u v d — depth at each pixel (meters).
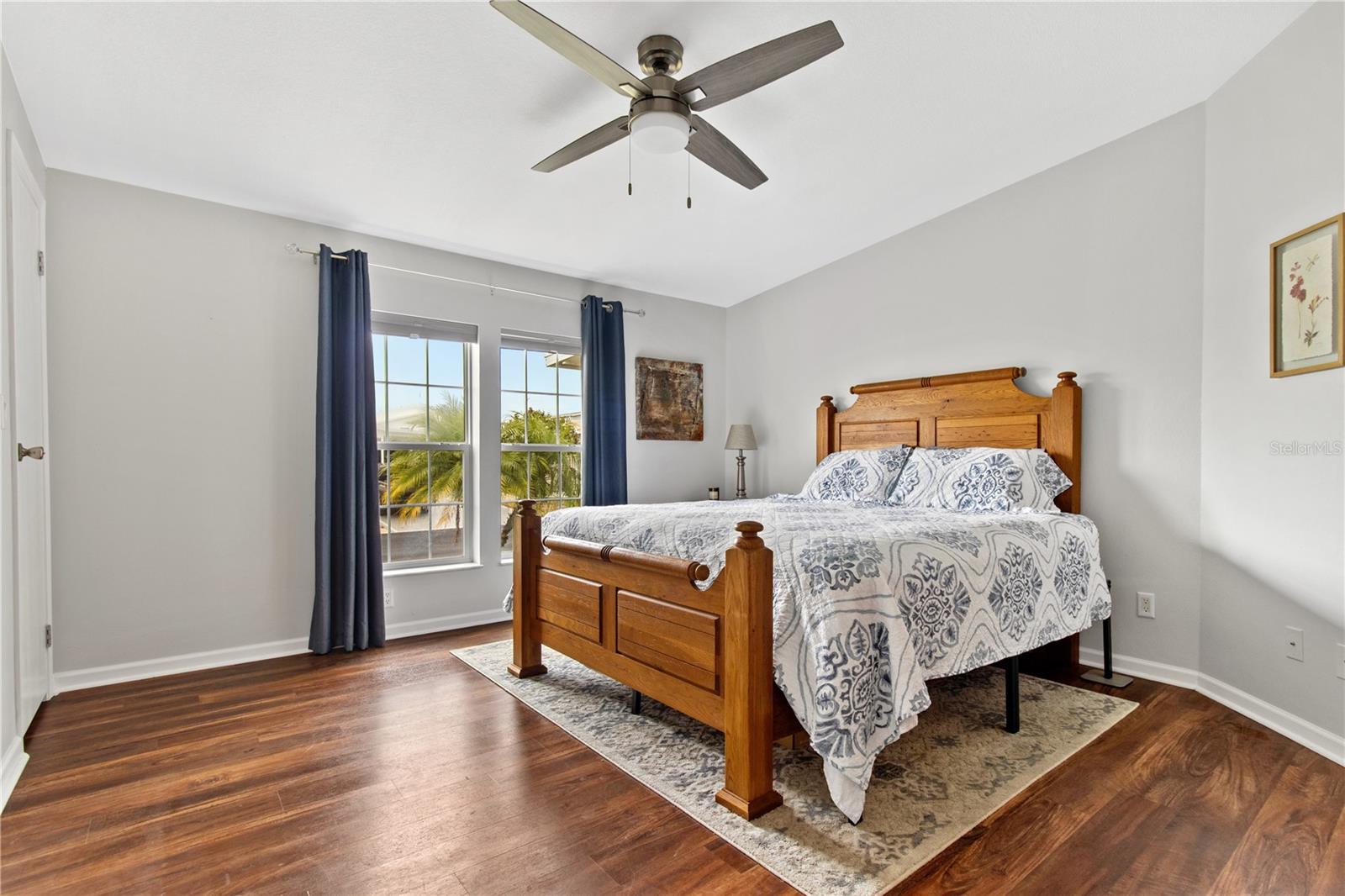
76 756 2.18
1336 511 2.18
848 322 4.39
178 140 2.63
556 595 2.80
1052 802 1.88
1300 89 2.29
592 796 1.92
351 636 3.36
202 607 3.11
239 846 1.66
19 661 2.14
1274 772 2.05
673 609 2.13
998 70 2.48
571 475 4.55
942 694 2.79
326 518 3.30
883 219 3.86
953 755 2.19
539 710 2.58
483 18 2.02
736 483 5.26
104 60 2.14
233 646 3.19
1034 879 1.52
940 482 3.35
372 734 2.36
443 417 3.99
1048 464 3.17
